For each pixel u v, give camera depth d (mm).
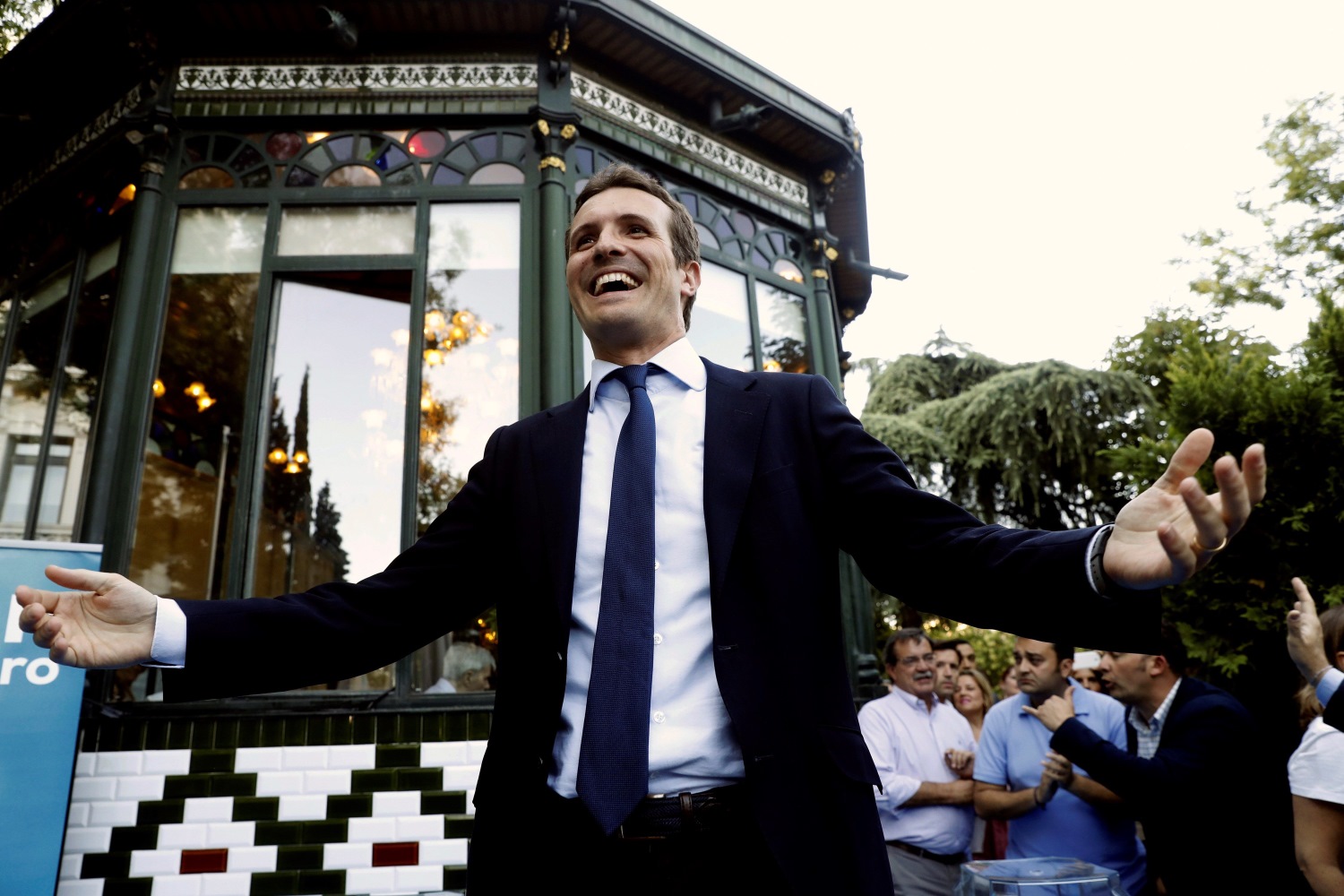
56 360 4844
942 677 4629
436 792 3699
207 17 4738
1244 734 3057
